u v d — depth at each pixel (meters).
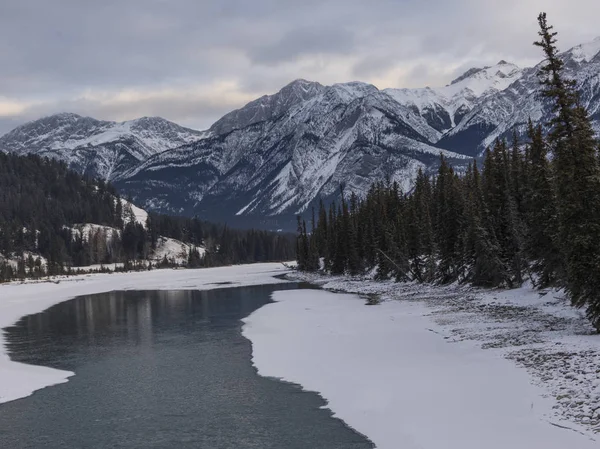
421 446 17.66
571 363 23.31
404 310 49.19
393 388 24.03
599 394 19.09
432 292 63.31
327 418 21.44
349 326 41.94
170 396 25.31
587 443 15.95
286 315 51.09
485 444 17.00
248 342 38.38
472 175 83.25
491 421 18.73
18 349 38.62
